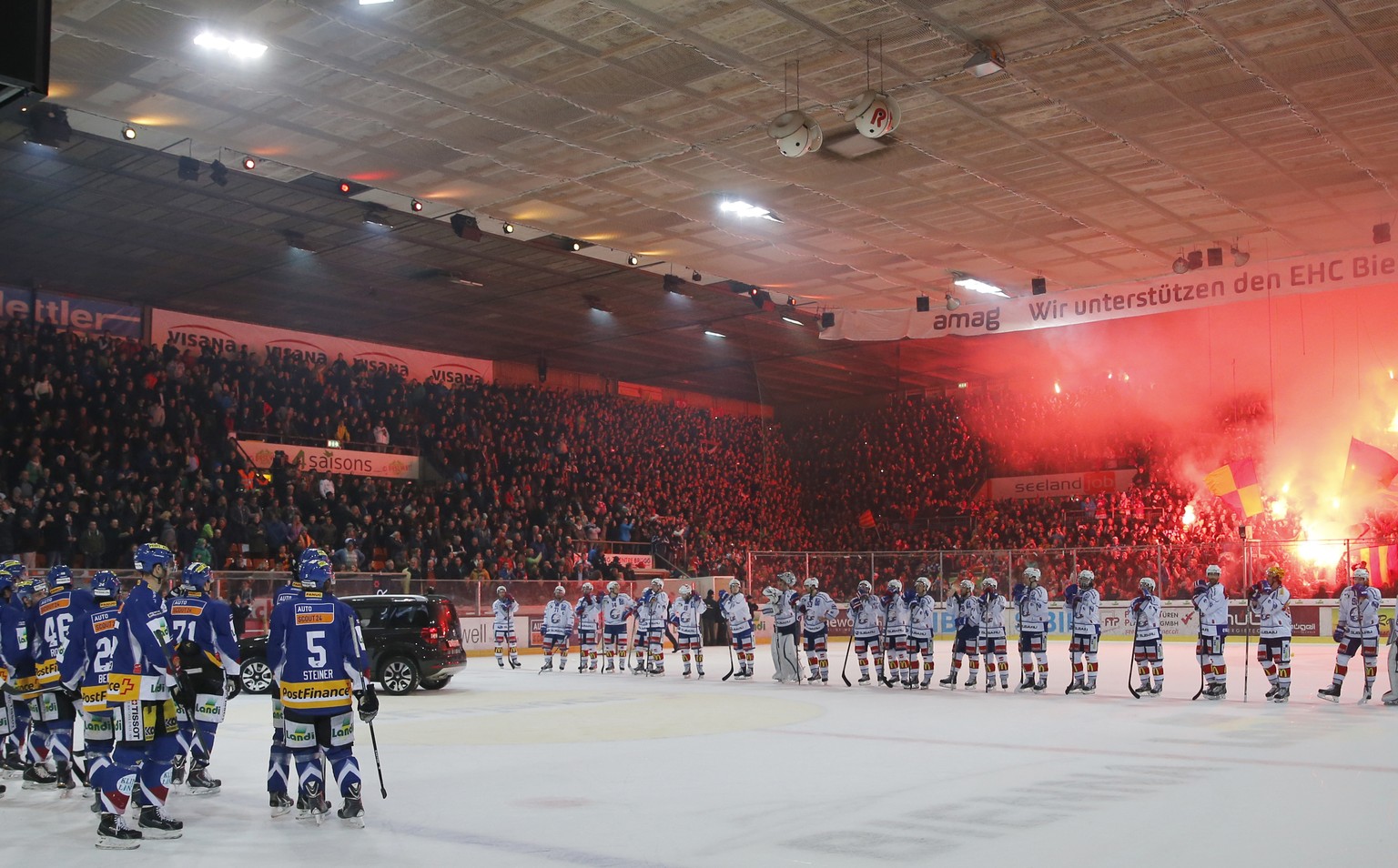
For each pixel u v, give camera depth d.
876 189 22.47
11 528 25.14
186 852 8.30
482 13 15.52
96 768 8.83
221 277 31.88
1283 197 22.53
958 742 13.86
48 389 29.09
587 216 24.73
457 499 37.03
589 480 43.44
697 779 11.23
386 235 28.34
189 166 21.31
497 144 20.58
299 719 9.14
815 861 7.75
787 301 32.03
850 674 25.44
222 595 24.58
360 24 15.74
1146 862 7.64
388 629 20.94
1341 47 16.09
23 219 26.95
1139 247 26.05
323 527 31.75
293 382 36.41
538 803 9.96
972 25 15.73
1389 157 20.31
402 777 11.49
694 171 21.84
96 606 9.09
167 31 16.05
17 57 7.66
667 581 37.72
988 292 29.31
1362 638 18.48
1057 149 20.28
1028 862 7.67
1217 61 16.69
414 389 39.69
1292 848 8.02
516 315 37.09
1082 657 20.50
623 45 16.58
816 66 17.19
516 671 27.08
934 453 49.09
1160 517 41.84
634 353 43.91
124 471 28.64
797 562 37.41
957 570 35.78
